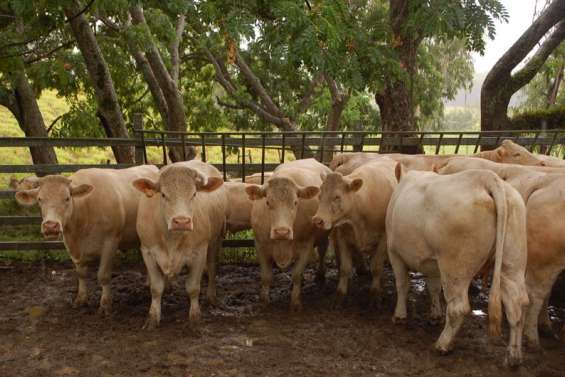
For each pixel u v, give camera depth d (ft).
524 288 17.76
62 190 21.85
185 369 18.30
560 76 74.59
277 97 64.54
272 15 29.63
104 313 23.47
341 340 20.81
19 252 31.83
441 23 30.78
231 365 18.60
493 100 47.70
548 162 28.40
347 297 26.17
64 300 25.54
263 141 30.19
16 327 22.24
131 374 18.01
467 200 17.56
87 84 44.96
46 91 104.17
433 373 18.10
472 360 18.95
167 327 22.04
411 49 41.86
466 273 17.95
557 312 24.31
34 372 18.22
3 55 31.96
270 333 21.48
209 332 21.49
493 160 29.40
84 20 39.04
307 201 23.89
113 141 31.19
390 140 33.83
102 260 23.73
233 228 28.30
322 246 27.89
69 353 19.65
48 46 43.11
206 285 27.84
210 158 73.67
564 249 18.99
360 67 31.12
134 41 39.96
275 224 22.17
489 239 17.53
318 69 29.40
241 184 28.32
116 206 23.79
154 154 73.00
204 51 56.95
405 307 22.17
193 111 61.98
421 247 19.29
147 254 21.68
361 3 51.78
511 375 17.85
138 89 56.75
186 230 19.56
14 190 30.50
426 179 19.81
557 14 44.01
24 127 45.01
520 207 17.76
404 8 40.11
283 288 27.61
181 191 19.88
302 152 31.30
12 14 36.70
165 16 44.88
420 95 76.59
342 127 72.38
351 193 23.53
